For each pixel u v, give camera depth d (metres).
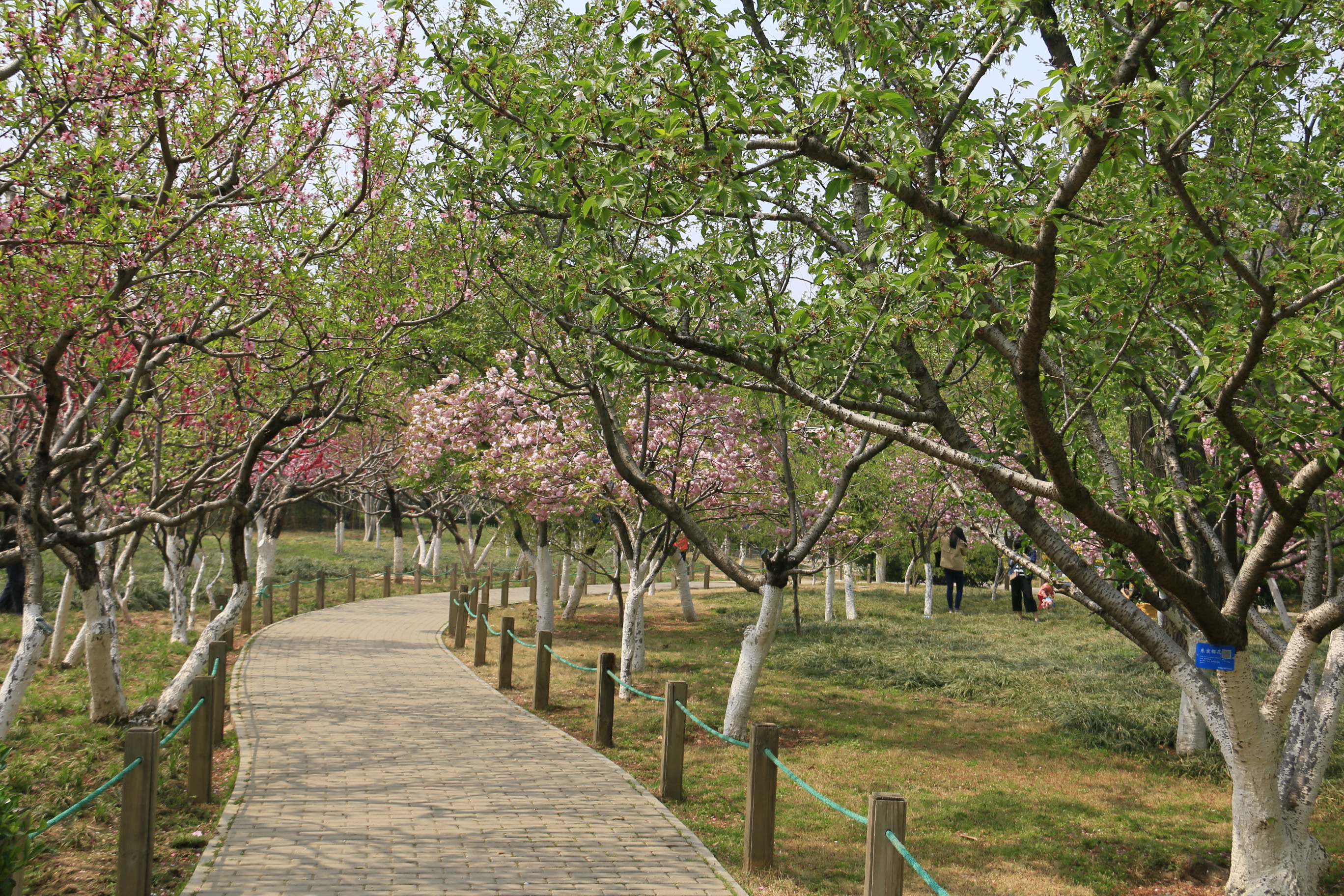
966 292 5.03
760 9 8.34
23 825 4.53
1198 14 4.93
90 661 9.50
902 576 33.56
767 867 6.37
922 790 8.56
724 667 14.64
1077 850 7.20
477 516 48.22
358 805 7.26
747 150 5.31
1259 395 6.15
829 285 6.81
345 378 11.02
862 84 4.79
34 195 6.98
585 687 12.94
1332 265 4.80
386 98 8.69
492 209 8.79
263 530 22.59
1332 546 6.91
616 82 5.37
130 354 9.38
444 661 14.99
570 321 9.30
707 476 12.21
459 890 5.61
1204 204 5.31
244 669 13.48
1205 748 10.02
